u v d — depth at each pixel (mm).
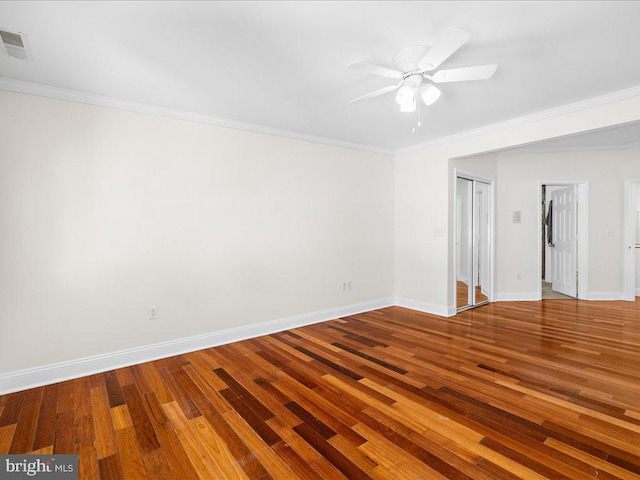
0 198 2484
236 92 2842
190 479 1604
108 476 1626
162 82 2631
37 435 1943
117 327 2930
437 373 2693
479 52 2232
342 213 4488
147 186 3072
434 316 4434
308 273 4160
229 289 3535
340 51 2193
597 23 1915
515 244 5301
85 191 2791
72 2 1691
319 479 1587
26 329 2570
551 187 7012
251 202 3691
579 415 2072
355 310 4637
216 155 3457
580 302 5199
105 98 2867
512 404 2211
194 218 3320
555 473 1586
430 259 4594
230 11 1781
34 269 2602
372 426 1993
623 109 2889
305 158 4121
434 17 1847
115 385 2568
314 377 2652
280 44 2111
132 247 3000
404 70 2330
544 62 2377
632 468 1610
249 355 3148
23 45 2090
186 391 2455
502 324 4035
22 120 2555
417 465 1663
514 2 1723
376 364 2889
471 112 3377
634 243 5176
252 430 1972
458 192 5570
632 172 5117
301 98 2984
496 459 1692
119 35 2002
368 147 4707
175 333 3211
